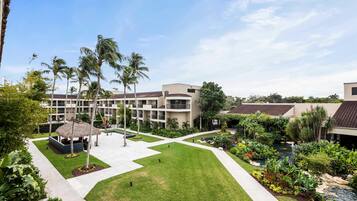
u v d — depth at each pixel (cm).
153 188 1259
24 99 1311
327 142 2031
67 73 2978
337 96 5872
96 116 5128
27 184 761
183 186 1295
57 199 1000
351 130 2141
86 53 1614
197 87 4353
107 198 1126
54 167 1659
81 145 2248
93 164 1717
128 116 4359
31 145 2517
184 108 3806
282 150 2527
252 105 4375
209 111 3888
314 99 5516
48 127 3559
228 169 1642
